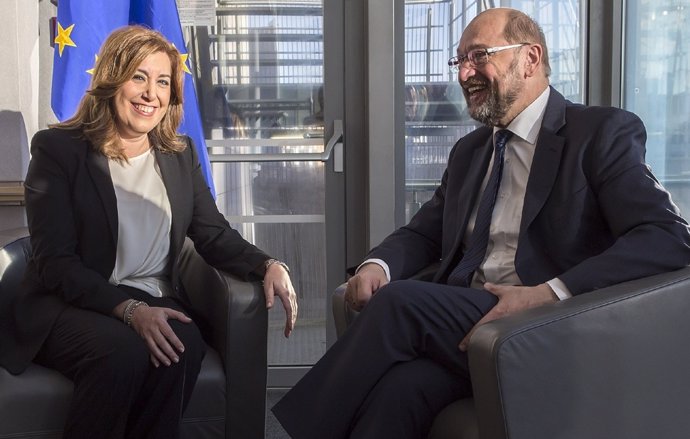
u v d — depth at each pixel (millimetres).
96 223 2375
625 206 2100
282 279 2393
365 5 3729
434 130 3797
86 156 2402
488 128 2531
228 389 2326
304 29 3787
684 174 3326
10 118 3332
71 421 2170
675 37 3338
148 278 2488
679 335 1937
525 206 2225
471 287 2346
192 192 2570
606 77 3721
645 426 1905
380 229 3705
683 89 3307
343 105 3791
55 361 2262
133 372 2172
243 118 3834
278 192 3838
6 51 3322
